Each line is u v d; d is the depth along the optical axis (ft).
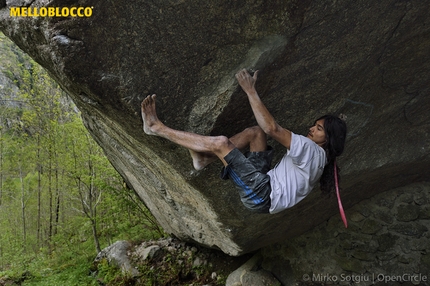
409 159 9.99
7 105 37.68
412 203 12.56
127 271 17.40
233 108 6.61
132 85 5.67
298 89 7.14
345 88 7.61
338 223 13.78
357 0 5.83
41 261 25.80
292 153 5.77
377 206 13.09
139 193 18.07
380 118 8.82
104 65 5.32
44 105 31.91
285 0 5.59
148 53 5.53
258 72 6.30
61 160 28.30
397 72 7.73
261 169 6.27
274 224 11.53
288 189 5.85
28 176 40.09
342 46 6.61
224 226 10.52
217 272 16.69
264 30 5.91
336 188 6.13
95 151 27.48
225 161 5.99
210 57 6.02
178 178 8.95
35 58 6.34
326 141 6.13
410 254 12.25
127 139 8.41
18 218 37.11
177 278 16.89
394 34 6.73
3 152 37.09
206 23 5.58
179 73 5.97
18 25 5.44
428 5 6.26
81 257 25.49
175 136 6.02
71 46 4.91
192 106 6.44
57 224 31.32
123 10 4.99
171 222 16.44
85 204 29.53
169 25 5.39
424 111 9.27
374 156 9.70
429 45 7.18
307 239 14.38
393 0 6.02
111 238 28.48
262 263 15.30
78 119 28.14
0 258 28.71
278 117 7.63
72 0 4.68
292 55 6.40
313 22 6.00
